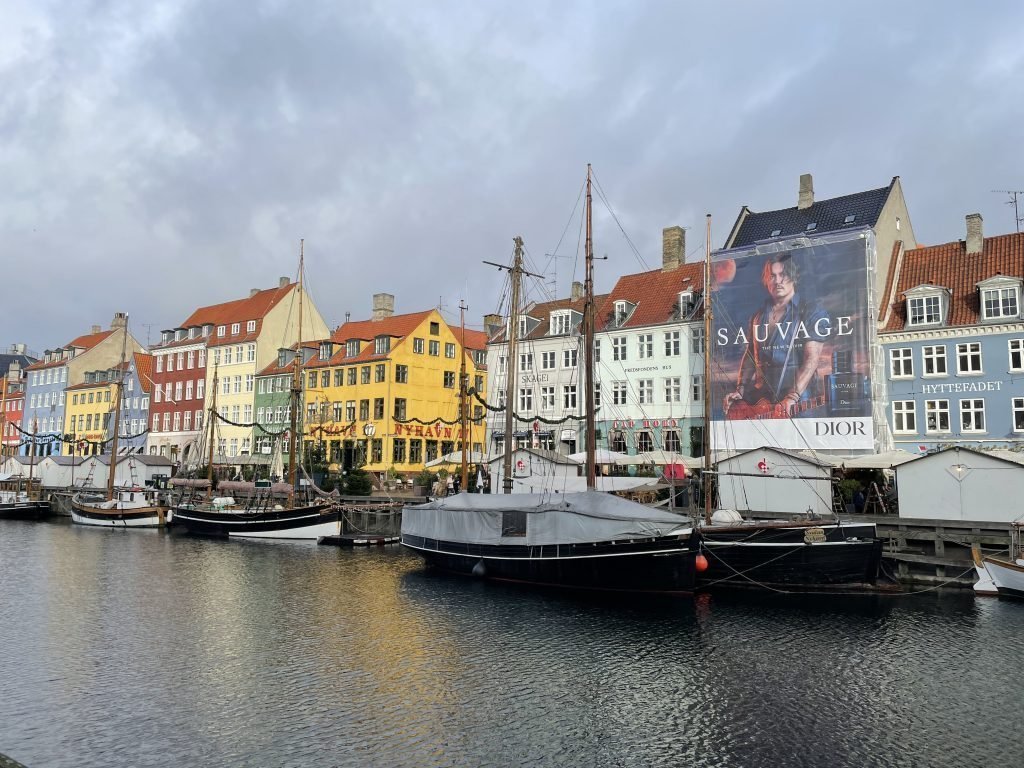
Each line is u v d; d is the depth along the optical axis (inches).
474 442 2514.8
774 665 772.0
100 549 1680.6
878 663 775.1
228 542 1817.2
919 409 1644.9
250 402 3029.0
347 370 2706.7
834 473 1493.6
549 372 2196.1
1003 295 1582.2
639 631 911.7
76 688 684.7
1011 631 896.9
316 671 741.9
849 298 1681.8
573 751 557.9
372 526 1846.7
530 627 930.7
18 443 4202.8
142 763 529.3
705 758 547.2
